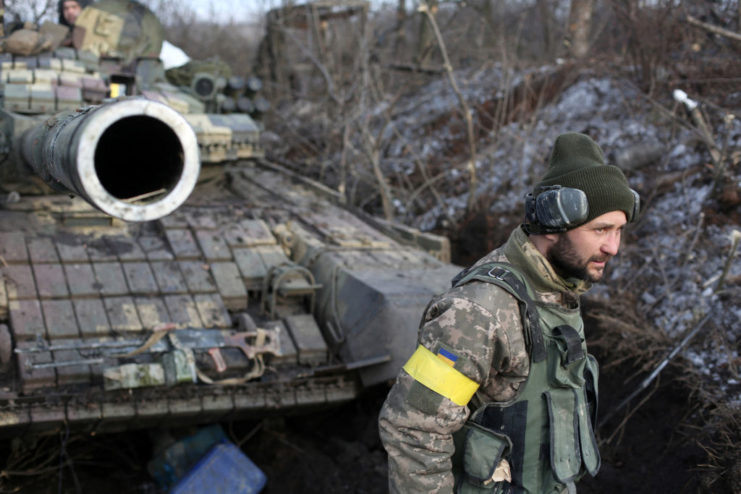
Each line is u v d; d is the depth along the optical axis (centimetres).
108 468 582
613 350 617
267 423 620
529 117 1014
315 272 650
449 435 223
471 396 223
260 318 612
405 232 744
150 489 554
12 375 497
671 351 552
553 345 233
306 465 573
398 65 1249
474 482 233
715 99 871
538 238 238
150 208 244
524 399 231
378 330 550
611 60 1062
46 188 626
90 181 235
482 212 880
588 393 261
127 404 497
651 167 848
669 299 658
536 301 235
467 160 1024
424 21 1264
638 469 511
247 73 1495
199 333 522
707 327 598
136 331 541
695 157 824
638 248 741
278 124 1237
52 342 516
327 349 592
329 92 1008
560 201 221
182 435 562
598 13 1299
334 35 1230
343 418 640
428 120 1120
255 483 535
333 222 754
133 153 265
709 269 674
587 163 231
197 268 617
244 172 939
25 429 480
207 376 536
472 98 1109
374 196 997
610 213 226
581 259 229
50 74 641
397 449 221
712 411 497
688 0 945
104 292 562
